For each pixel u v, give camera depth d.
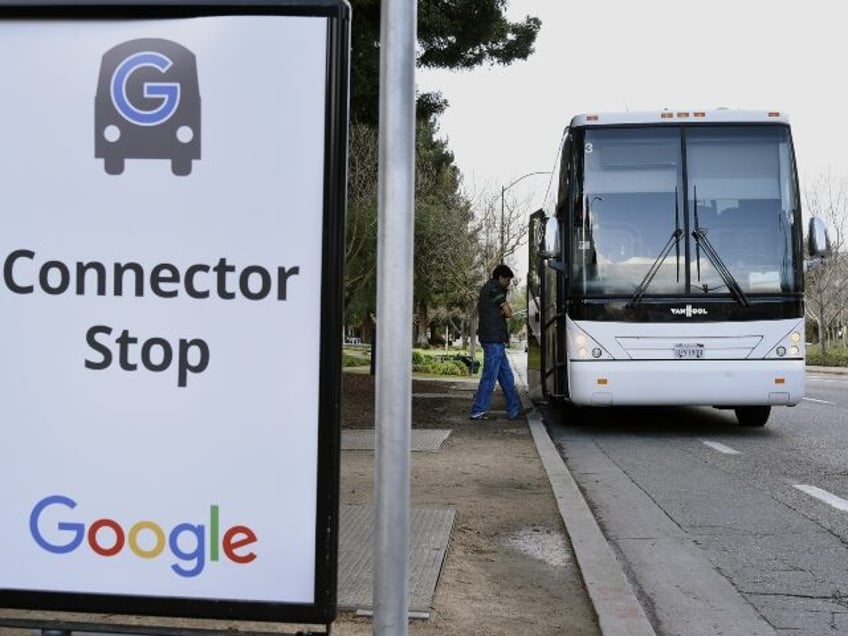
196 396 2.87
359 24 14.05
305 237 2.83
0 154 2.91
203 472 2.86
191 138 2.86
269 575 2.85
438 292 45.88
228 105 2.85
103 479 2.89
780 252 11.77
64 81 2.90
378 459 2.78
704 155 11.98
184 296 2.87
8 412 2.91
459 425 13.23
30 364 2.90
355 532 6.07
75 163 2.90
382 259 2.77
